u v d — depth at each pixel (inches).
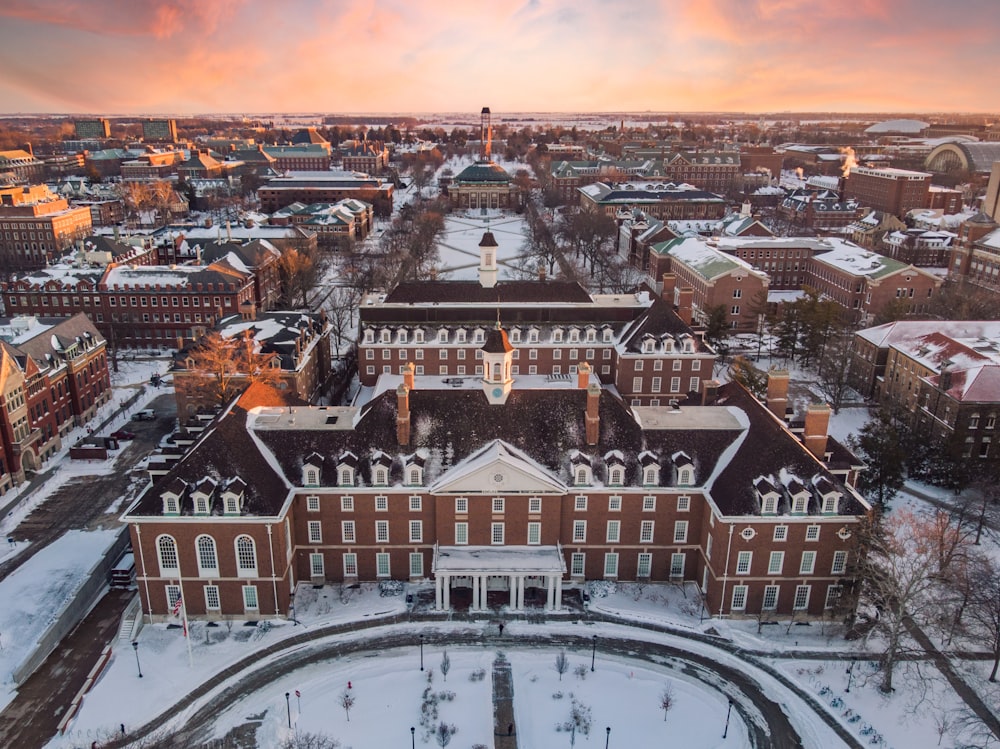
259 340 5078.7
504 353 3344.0
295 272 7662.4
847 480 3437.5
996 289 7549.2
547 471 3292.3
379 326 5310.0
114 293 6569.9
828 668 2955.2
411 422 3383.4
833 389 5605.3
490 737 2600.9
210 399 4746.6
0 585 3380.9
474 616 3216.0
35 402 4547.2
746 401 3634.4
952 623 3147.1
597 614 3235.7
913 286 7106.3
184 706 2728.8
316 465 3240.7
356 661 2957.7
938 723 2687.0
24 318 4901.6
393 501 3272.6
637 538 3371.1
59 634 3095.5
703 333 5467.5
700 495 3302.2
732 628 3166.8
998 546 3710.6
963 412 4320.9
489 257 5649.6
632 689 2839.6
